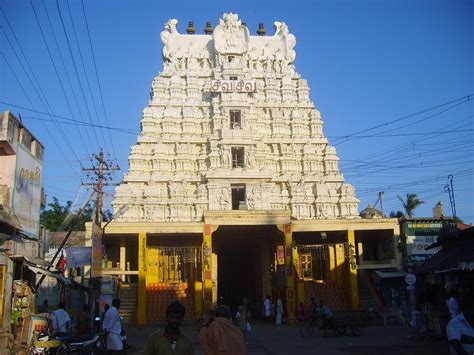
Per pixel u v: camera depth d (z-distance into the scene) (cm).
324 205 4622
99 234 2906
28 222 2273
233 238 4700
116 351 1600
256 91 4844
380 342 2405
